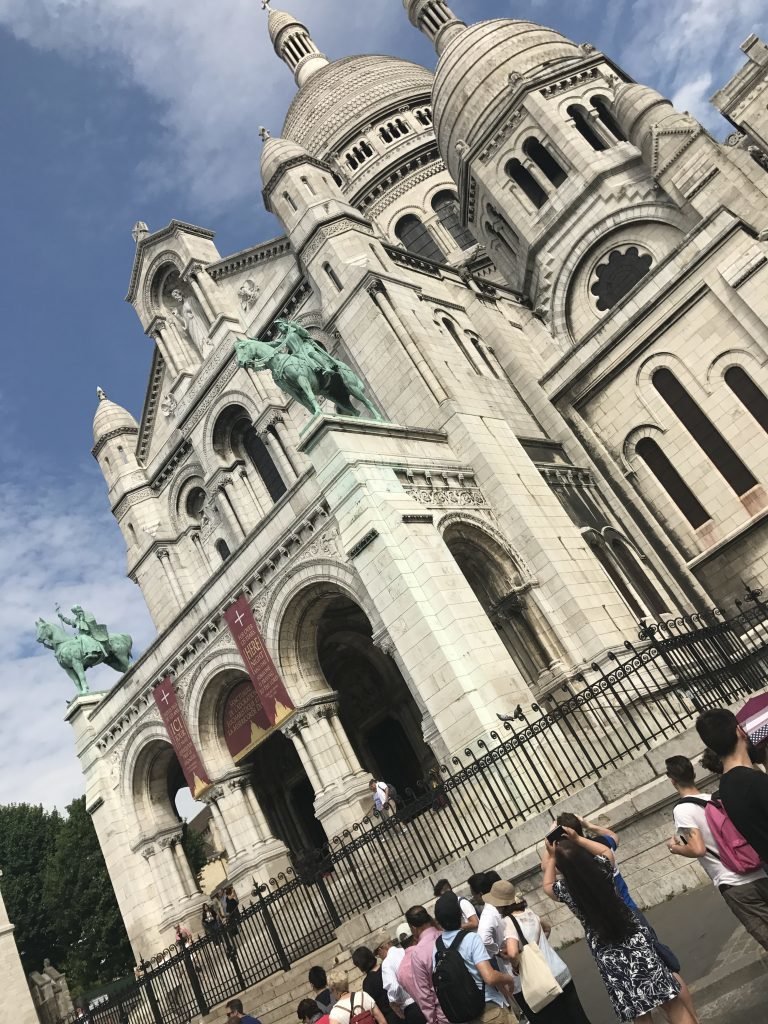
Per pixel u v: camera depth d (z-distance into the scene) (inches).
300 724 1015.6
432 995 324.2
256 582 1072.8
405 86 2397.9
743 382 1240.2
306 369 1011.9
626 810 545.6
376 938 674.8
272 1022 749.3
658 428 1314.0
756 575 1208.2
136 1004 975.6
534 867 588.4
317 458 978.1
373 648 1278.3
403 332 1190.9
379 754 1320.1
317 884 749.9
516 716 655.1
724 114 1312.7
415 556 908.6
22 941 1861.5
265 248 1402.6
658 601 1231.5
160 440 1584.6
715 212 1258.0
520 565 1045.2
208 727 1156.5
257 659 1062.4
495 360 1439.5
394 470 988.6
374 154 2260.1
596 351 1362.0
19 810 2140.7
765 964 326.0
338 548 976.9
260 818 1122.0
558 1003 294.2
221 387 1427.2
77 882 1820.9
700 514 1272.1
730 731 249.1
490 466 1088.2
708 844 263.4
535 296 1594.5
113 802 1296.8
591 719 890.7
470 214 1786.4
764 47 1273.4
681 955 396.8
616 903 263.4
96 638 1451.8
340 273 1254.9
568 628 1007.0
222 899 1222.9
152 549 1536.7
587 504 1288.1
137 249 1585.9
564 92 1593.3
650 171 1451.8
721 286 1248.2
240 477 1424.7
